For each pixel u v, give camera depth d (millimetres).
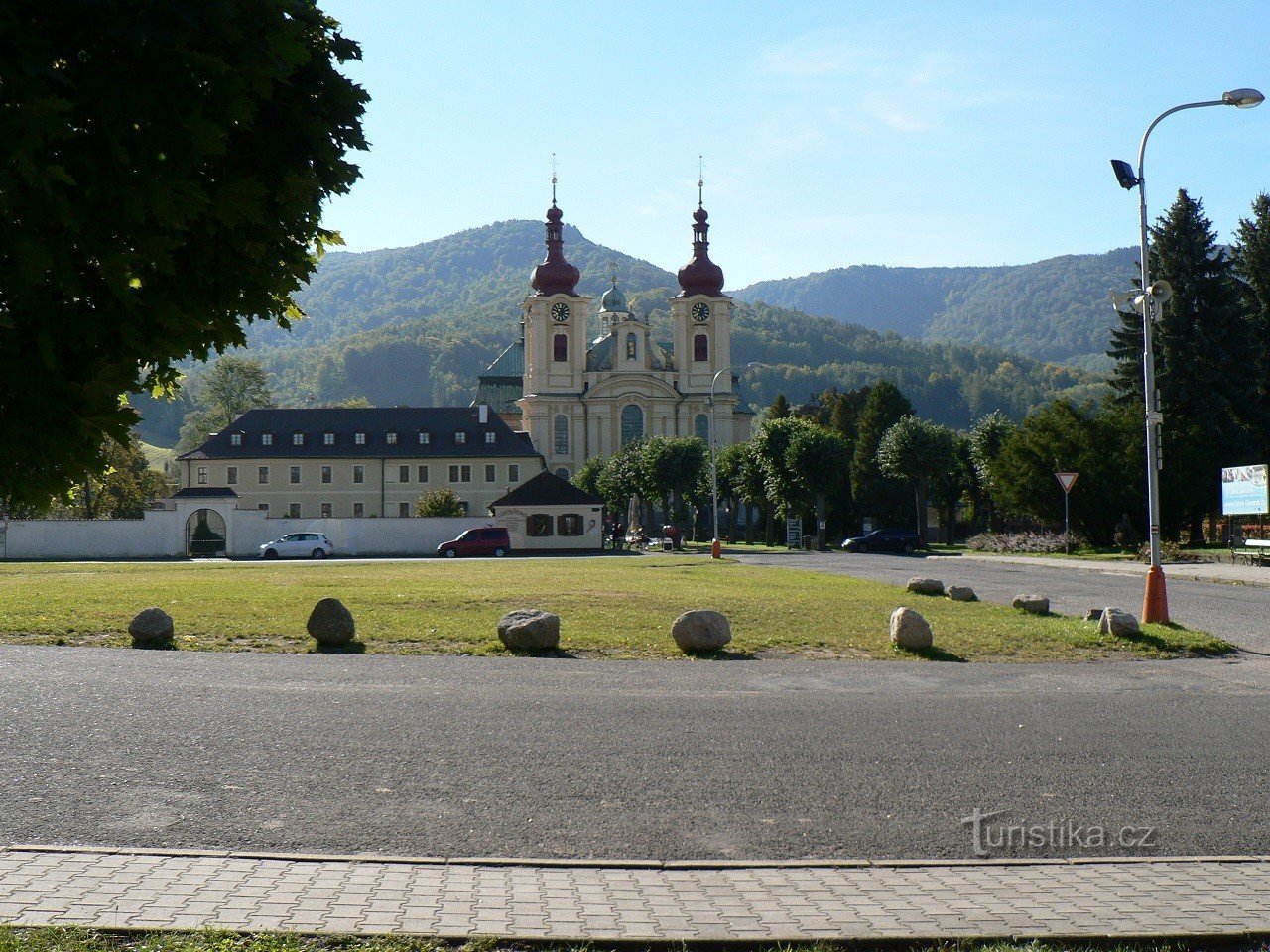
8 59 3885
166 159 4324
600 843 6977
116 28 3996
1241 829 7426
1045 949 5344
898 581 35125
